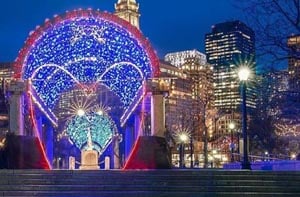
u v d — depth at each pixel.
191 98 92.38
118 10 105.44
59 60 33.53
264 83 23.75
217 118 87.69
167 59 121.31
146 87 32.00
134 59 32.91
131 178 21.36
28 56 31.75
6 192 20.39
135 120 36.44
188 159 82.19
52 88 35.47
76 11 31.92
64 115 39.72
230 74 74.75
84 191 20.59
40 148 30.59
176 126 81.88
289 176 21.45
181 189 20.67
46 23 31.86
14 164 29.45
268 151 74.00
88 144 37.75
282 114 25.80
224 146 88.06
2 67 43.91
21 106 31.16
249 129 67.56
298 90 20.80
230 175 21.44
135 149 30.59
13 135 29.92
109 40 32.94
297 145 74.88
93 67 34.88
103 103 38.66
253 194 20.12
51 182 21.11
